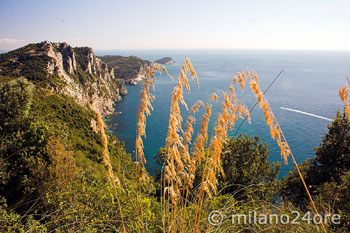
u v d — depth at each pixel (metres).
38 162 11.80
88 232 3.18
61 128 23.14
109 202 4.54
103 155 2.11
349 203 5.17
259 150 16.30
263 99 1.71
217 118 1.90
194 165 2.20
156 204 4.87
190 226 2.74
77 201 4.81
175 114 2.00
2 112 19.62
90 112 77.06
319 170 14.93
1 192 10.53
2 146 14.80
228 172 12.10
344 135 14.32
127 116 112.00
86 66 138.00
